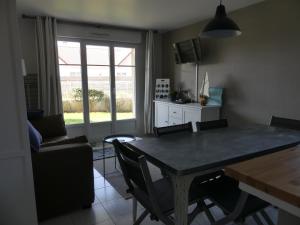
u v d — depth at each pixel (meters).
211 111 3.93
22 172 1.76
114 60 4.98
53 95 4.30
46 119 3.61
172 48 5.16
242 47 3.63
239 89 3.74
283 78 3.12
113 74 5.00
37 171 2.06
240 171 0.86
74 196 2.27
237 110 3.81
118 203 2.47
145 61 5.24
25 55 4.12
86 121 4.84
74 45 4.57
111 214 2.27
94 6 3.50
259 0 3.25
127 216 2.23
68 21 4.32
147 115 5.34
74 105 4.73
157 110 5.00
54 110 4.35
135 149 1.69
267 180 0.78
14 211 1.79
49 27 4.08
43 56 4.11
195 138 1.99
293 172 0.84
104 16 4.02
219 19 2.23
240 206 1.29
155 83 5.34
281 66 3.13
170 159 1.46
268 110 3.35
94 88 4.88
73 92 4.68
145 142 1.86
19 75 1.63
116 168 3.45
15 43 1.59
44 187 2.11
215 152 1.60
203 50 4.36
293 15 2.95
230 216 1.37
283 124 2.60
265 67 3.33
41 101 4.23
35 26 4.08
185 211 1.38
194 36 4.54
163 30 5.15
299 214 0.69
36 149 2.07
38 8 3.60
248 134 2.13
